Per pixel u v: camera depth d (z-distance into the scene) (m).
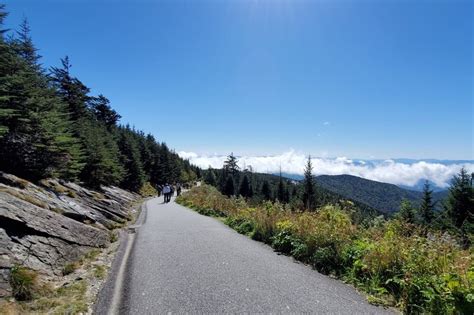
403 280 5.28
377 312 4.77
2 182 9.70
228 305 4.96
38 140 14.07
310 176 44.94
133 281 6.21
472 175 27.03
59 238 7.83
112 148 34.81
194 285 5.88
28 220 7.39
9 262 5.79
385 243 6.47
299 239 8.53
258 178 111.75
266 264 7.33
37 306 4.95
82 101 32.06
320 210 10.63
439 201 30.47
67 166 17.73
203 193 29.33
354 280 6.14
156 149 69.00
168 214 19.00
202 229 12.65
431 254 5.86
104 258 8.22
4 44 12.88
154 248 9.16
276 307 4.88
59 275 6.60
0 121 11.91
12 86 12.80
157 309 4.85
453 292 4.60
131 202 28.08
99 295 5.56
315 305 4.97
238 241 10.16
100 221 12.64
